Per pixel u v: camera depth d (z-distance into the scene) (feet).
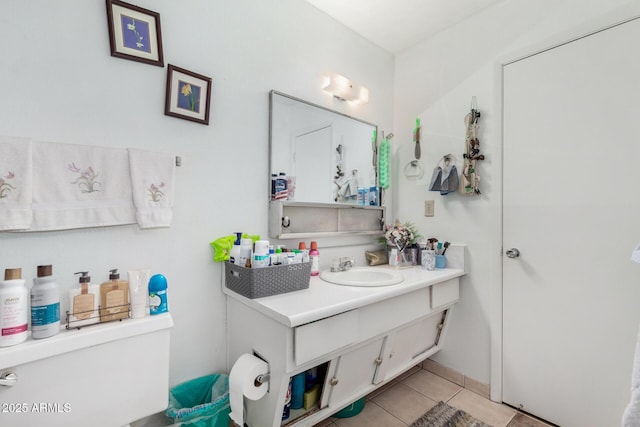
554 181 5.08
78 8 3.57
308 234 5.55
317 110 5.96
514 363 5.48
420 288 5.12
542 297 5.18
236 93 4.89
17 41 3.23
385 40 7.09
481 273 5.92
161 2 4.17
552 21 5.13
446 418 5.14
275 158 5.28
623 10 4.42
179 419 3.67
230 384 3.71
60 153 3.41
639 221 4.30
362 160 6.84
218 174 4.69
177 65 4.30
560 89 5.03
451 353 6.34
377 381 4.93
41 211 3.27
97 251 3.69
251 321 4.11
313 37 5.96
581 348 4.77
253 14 5.11
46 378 2.72
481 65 6.03
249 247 4.33
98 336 2.98
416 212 7.09
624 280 4.40
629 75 4.39
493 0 5.75
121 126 3.85
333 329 3.80
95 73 3.68
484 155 5.92
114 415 3.06
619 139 4.47
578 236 4.83
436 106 6.77
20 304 2.76
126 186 3.83
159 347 3.36
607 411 4.52
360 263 6.81
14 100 3.21
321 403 4.28
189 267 4.40
